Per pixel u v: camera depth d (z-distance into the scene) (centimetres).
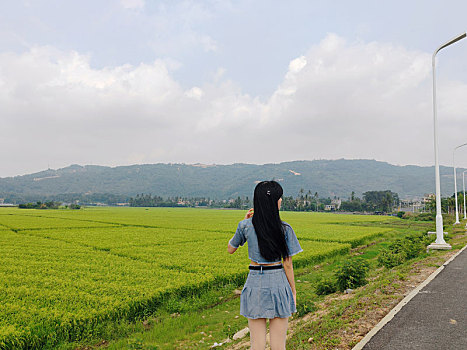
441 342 507
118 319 891
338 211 15925
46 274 1342
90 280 1227
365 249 2623
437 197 1725
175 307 1003
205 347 720
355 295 873
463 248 1661
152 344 744
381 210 14450
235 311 1011
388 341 511
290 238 347
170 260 1656
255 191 351
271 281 340
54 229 3562
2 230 3406
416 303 709
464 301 725
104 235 2931
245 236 352
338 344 516
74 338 796
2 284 1166
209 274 1296
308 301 852
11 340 709
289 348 536
